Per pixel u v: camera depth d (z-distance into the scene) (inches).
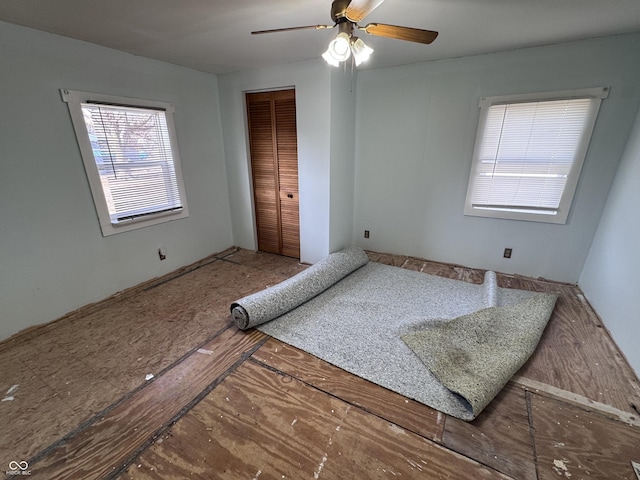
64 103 88.3
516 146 110.7
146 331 88.6
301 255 142.3
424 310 98.4
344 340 83.4
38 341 84.0
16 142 80.4
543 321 86.2
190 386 68.2
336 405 63.0
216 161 143.9
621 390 66.1
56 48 84.7
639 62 89.2
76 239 96.3
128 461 52.2
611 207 97.7
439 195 130.3
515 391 66.1
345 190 139.1
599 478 49.0
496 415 60.3
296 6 68.7
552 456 52.4
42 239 88.4
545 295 99.7
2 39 75.0
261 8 69.6
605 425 58.1
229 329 89.5
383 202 143.9
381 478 49.2
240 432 57.2
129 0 64.6
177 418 60.2
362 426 58.3
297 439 55.8
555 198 110.1
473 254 130.5
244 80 129.6
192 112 128.0
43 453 53.5
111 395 65.7
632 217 83.4
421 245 140.9
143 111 108.8
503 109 109.0
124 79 102.0
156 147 115.6
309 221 135.0
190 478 49.3
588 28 83.7
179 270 132.6
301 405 63.1
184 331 88.7
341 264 120.8
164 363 75.4
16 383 69.2
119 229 107.3
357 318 94.2
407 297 107.3
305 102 119.0
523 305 93.4
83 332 88.1
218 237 152.3
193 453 53.3
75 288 98.0
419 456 52.6
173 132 120.5
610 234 94.9
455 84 115.1
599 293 96.0
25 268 85.8
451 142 121.8
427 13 73.3
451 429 57.4
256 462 51.8
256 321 87.0
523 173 112.4
